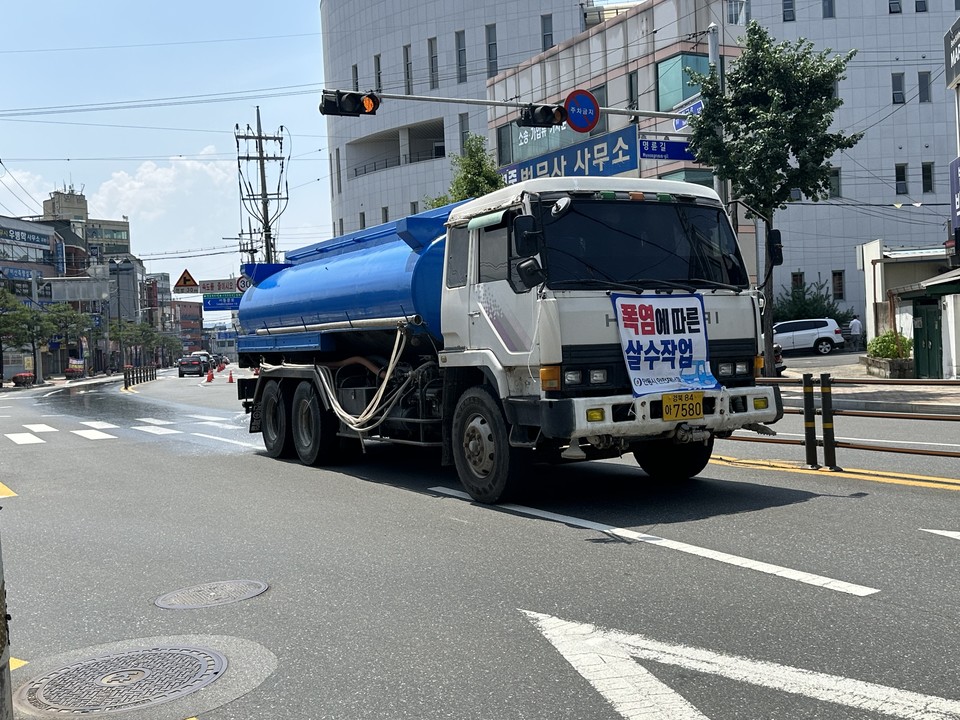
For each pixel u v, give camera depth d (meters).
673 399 7.24
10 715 2.75
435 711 3.63
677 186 7.99
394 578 5.71
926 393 17.83
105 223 136.50
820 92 20.52
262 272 14.12
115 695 3.98
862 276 45.56
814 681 3.71
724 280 7.90
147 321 128.50
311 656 4.36
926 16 45.56
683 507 7.47
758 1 45.75
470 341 8.21
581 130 19.05
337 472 10.99
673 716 3.46
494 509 7.86
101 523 8.22
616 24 32.47
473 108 50.97
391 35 53.53
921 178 45.78
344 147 58.91
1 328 55.16
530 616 4.76
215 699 3.88
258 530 7.52
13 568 6.59
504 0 49.53
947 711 3.38
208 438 16.61
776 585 5.08
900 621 4.39
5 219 74.75
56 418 23.64
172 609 5.30
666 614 4.68
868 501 7.35
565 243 7.30
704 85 20.97
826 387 9.20
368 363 10.70
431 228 9.12
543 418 7.11
